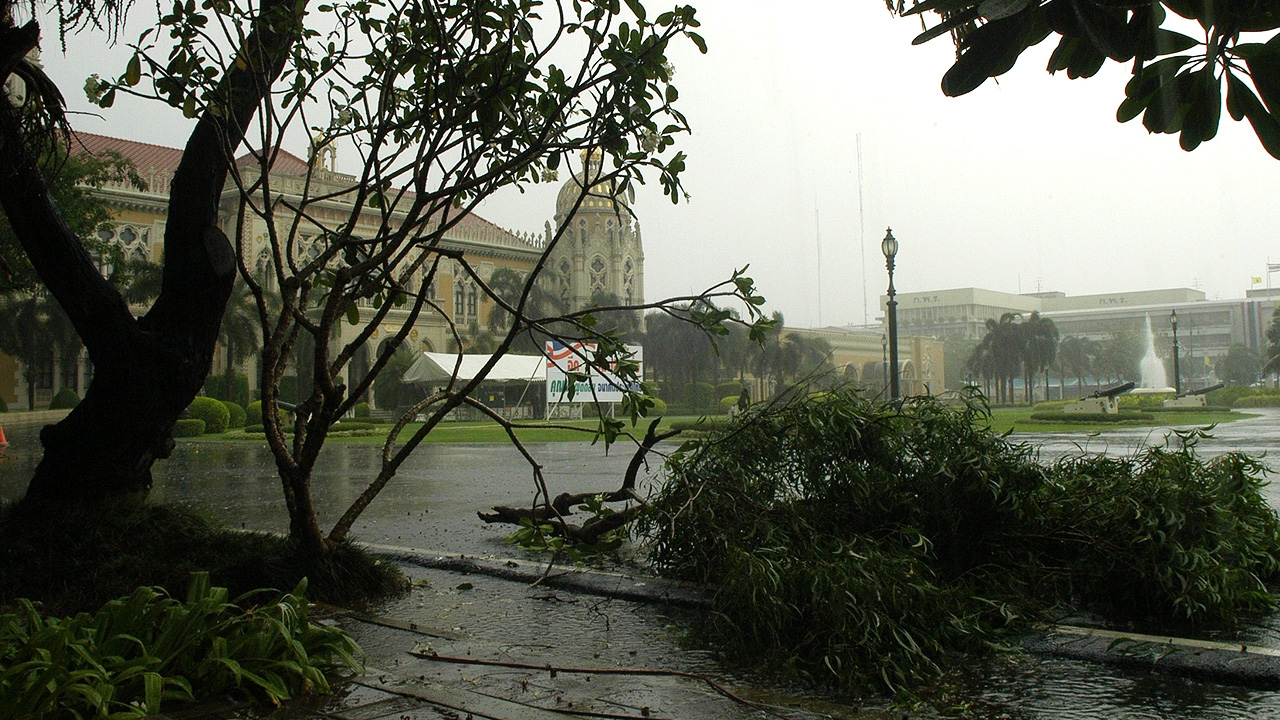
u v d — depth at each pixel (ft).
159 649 9.95
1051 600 14.96
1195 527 14.46
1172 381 373.40
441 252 15.31
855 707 10.12
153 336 16.69
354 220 15.21
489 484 39.45
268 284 164.96
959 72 6.63
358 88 16.61
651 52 14.26
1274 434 74.08
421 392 165.48
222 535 16.28
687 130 14.71
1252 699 10.22
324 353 14.82
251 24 14.92
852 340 281.74
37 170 15.57
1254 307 396.57
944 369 356.18
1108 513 15.05
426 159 15.08
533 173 16.99
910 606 12.09
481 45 15.49
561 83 15.48
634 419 16.08
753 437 16.94
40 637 8.95
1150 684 10.84
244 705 9.63
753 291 15.16
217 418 113.60
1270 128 6.35
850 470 16.11
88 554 14.89
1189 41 6.33
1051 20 6.37
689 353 195.31
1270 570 16.37
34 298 136.05
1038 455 17.04
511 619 14.51
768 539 14.66
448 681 10.84
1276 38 6.08
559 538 16.70
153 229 176.35
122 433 16.62
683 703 10.12
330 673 10.95
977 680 11.09
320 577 15.38
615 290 252.21
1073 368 321.52
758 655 12.07
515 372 148.56
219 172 17.22
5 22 14.64
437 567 19.33
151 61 14.57
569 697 10.26
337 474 46.21
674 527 16.35
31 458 58.90
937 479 15.88
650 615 14.75
